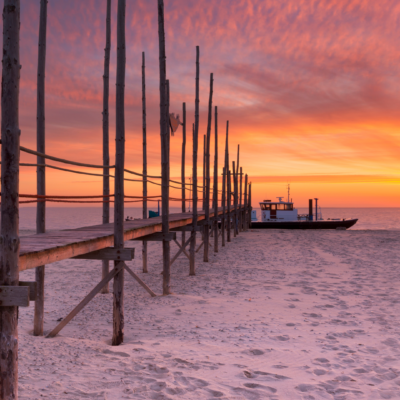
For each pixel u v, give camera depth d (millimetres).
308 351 5199
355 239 22641
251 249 18125
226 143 20172
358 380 4293
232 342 5578
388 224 73375
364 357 4984
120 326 5609
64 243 4656
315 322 6617
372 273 11586
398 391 4012
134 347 5336
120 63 5723
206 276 11281
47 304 8242
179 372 4422
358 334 5949
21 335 5840
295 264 13422
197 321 6723
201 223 14375
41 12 6074
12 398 3115
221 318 6898
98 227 7473
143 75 11328
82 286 10227
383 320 6703
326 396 3910
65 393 3836
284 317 6945
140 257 16188
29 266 3777
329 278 10789
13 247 3131
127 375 4324
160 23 8453
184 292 9172
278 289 9344
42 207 6164
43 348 5168
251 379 4297
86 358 4863
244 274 11531
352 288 9445
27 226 61406
